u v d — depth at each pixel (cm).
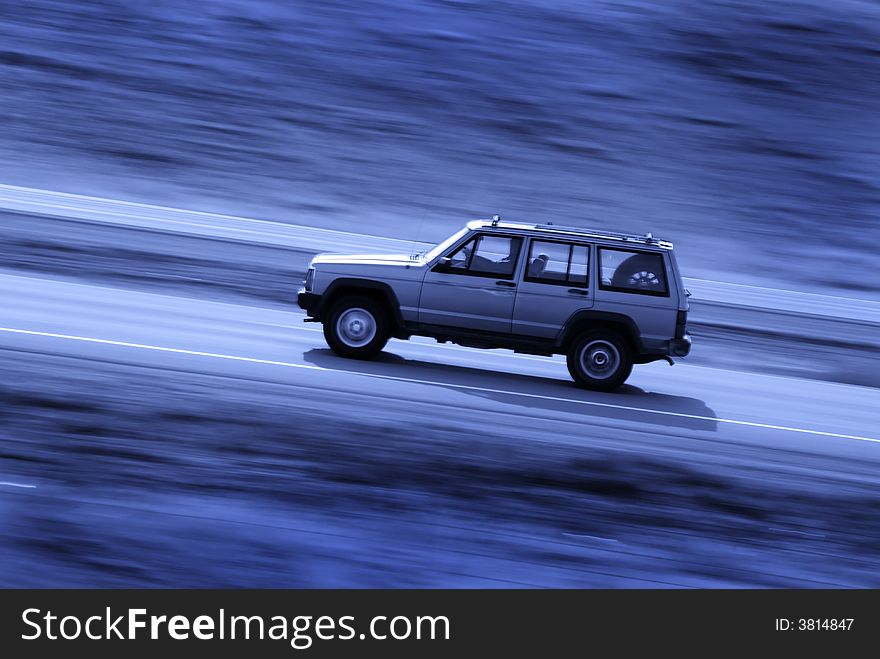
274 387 1602
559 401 1762
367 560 1059
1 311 1966
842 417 1959
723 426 1739
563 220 4691
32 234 2961
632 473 1391
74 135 4931
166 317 2120
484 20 7269
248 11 6912
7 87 5394
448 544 1112
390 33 6906
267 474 1232
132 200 4178
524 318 1864
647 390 1984
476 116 5972
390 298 1872
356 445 1362
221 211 4197
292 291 2692
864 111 6762
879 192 5619
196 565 1014
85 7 6612
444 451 1383
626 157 5681
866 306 3812
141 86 5738
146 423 1351
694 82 6850
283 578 1012
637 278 1862
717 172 5628
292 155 5094
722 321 3006
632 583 1074
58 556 999
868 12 8325
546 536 1159
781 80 7031
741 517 1285
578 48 7069
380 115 5819
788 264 4469
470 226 1908
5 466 1164
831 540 1246
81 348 1717
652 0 7962
